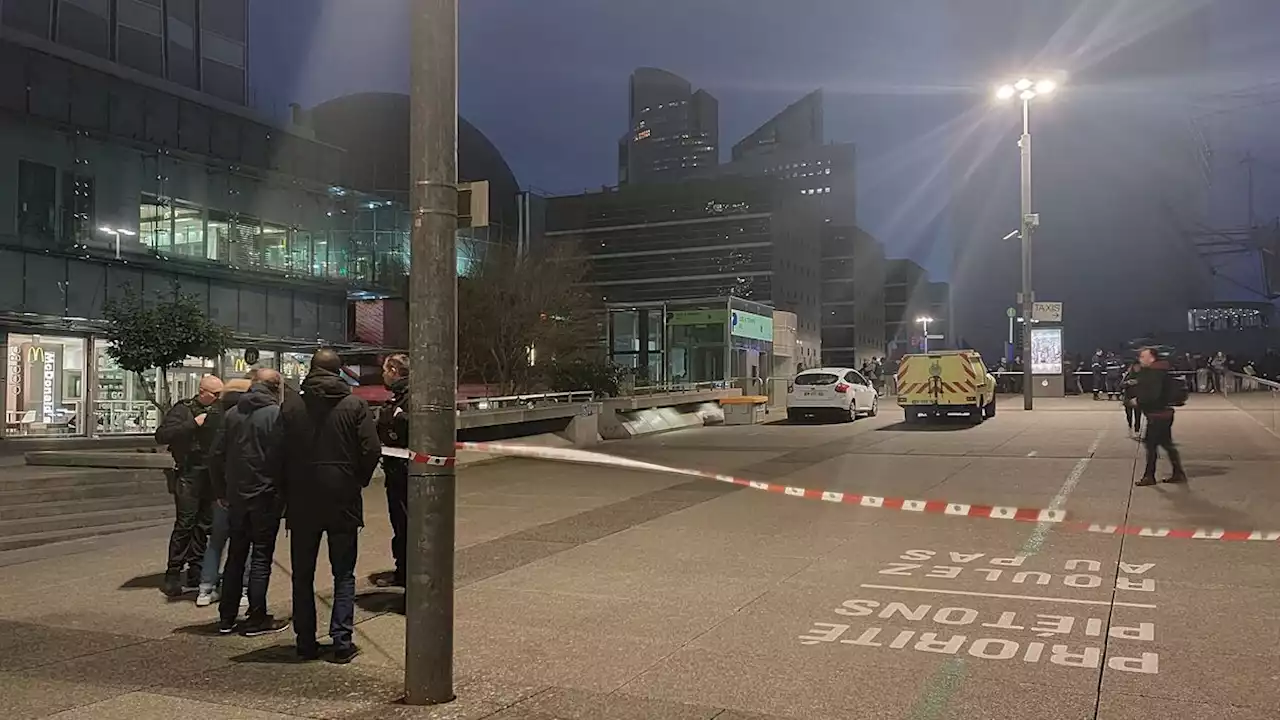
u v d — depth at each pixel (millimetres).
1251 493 10938
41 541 10023
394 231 37906
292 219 33938
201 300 28891
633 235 102250
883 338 131375
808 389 25234
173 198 29297
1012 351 49438
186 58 32781
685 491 12781
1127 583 7035
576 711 4711
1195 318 76312
